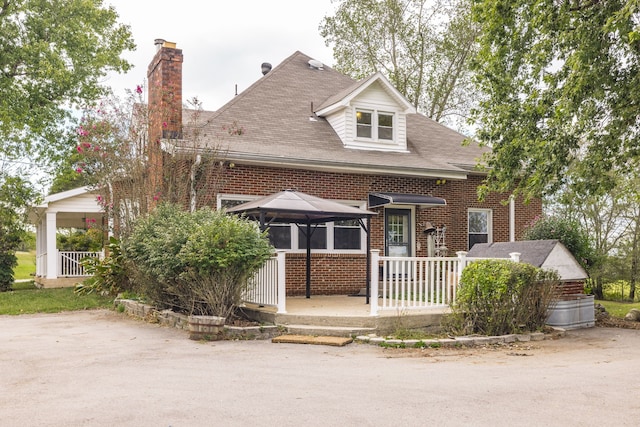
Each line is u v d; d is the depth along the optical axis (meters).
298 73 20.17
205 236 10.18
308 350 8.86
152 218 12.45
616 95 13.30
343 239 16.47
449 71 31.41
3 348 8.98
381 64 32.38
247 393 5.98
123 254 13.30
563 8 12.73
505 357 8.44
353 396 5.85
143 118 14.99
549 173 13.96
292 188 15.56
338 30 31.84
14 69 23.42
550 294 10.88
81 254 23.12
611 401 5.65
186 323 10.72
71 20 23.86
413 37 31.12
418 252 17.42
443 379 6.72
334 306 12.35
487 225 19.33
